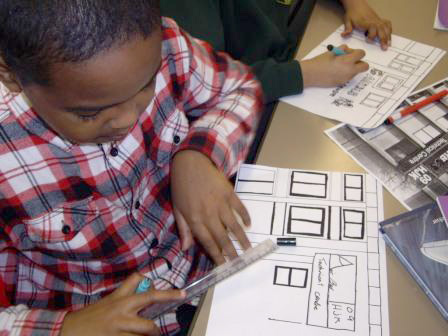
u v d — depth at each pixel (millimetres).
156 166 809
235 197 659
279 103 805
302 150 716
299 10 1291
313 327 525
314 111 783
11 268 744
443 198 614
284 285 562
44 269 777
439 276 549
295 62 841
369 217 625
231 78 847
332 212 634
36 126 655
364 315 532
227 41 1152
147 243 797
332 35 948
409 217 602
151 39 474
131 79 468
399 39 925
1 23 446
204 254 813
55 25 431
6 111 644
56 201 709
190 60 786
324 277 567
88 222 738
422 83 827
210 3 1053
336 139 730
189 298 605
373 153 704
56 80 457
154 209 811
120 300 613
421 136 727
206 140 744
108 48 441
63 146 678
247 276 574
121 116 525
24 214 700
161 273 790
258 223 632
